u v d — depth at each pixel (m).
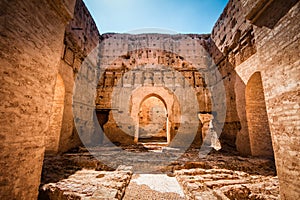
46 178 3.98
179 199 3.43
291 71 3.11
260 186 3.59
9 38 2.66
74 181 3.78
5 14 2.59
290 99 3.14
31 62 3.14
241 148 7.39
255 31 4.22
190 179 4.02
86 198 2.72
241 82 7.55
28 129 3.05
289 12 3.17
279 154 3.42
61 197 3.14
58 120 6.93
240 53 7.68
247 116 7.09
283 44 3.31
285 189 3.21
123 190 3.62
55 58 3.91
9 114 2.65
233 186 3.50
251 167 5.12
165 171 5.23
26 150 2.99
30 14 3.11
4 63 2.57
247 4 4.27
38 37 3.33
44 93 3.52
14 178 2.72
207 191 3.20
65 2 4.02
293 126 3.07
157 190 3.83
